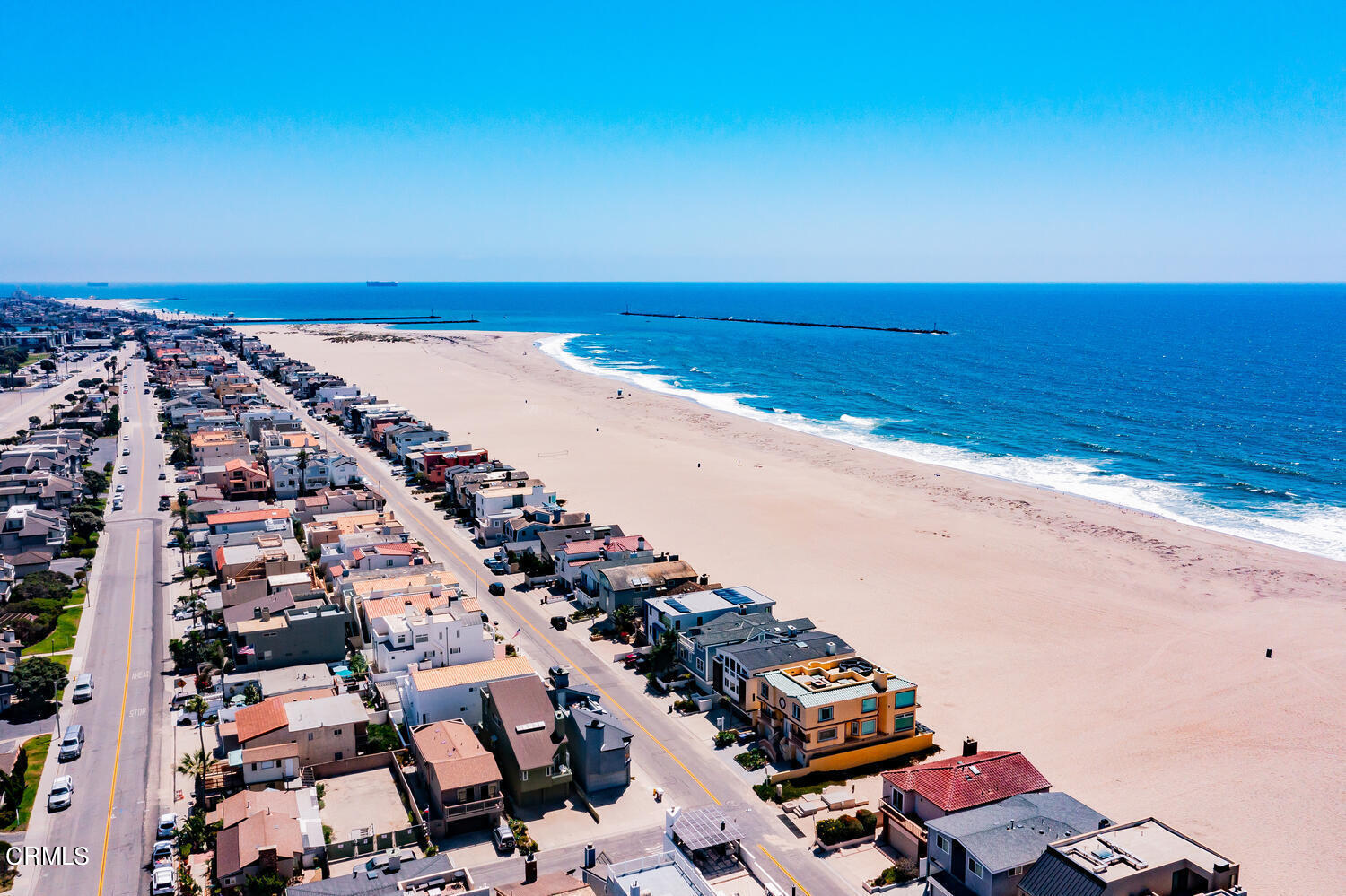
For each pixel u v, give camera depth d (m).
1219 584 122.50
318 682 89.25
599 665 97.50
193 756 77.56
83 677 89.69
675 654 96.06
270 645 93.50
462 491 157.00
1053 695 92.19
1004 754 71.25
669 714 87.44
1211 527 149.88
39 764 76.44
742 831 69.00
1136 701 91.19
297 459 168.88
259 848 60.78
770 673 83.56
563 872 59.91
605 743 73.75
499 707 75.75
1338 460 195.38
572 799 73.38
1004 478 182.38
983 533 143.62
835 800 72.12
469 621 91.38
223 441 193.12
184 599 111.88
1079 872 54.03
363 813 69.19
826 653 88.25
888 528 145.75
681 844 58.16
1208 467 190.50
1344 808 74.25
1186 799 75.25
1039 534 143.50
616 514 151.75
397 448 193.38
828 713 77.44
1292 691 93.50
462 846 66.62
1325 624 109.50
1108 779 78.00
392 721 81.88
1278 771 79.38
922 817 66.50
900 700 79.88
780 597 116.44
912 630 107.31
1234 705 90.62
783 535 141.88
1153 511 159.25
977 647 103.00
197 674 91.31
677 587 110.62
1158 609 114.00
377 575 112.31
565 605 113.94
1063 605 114.94
